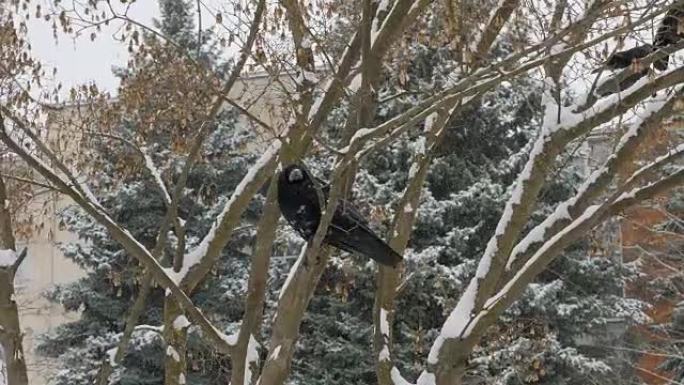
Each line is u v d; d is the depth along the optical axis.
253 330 9.15
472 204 17.02
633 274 18.14
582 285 17.55
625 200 7.97
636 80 8.06
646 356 19.58
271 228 8.62
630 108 7.77
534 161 8.16
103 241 18.58
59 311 24.27
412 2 7.93
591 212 8.00
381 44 7.99
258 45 8.65
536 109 12.55
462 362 8.23
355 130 7.99
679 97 7.63
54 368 21.42
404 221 9.18
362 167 16.88
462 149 17.78
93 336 18.88
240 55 10.53
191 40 15.90
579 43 7.16
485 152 18.06
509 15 8.51
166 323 9.46
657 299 20.31
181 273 9.33
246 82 11.77
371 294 16.38
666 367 19.58
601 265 17.41
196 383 16.97
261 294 8.59
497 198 16.86
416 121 6.87
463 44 8.21
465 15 8.62
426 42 9.30
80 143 10.20
